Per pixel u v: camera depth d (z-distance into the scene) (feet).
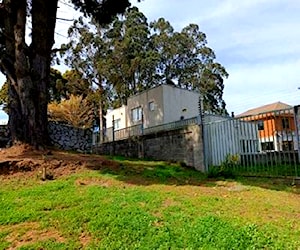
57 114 117.08
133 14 132.98
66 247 16.16
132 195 23.71
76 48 122.83
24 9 38.73
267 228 16.61
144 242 15.83
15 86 39.63
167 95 90.58
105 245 15.93
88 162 34.83
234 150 38.04
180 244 15.34
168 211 19.92
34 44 41.83
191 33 147.74
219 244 14.96
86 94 129.08
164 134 46.55
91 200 22.95
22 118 38.83
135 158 48.49
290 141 32.01
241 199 22.61
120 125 106.83
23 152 36.58
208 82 141.49
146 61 127.44
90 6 46.75
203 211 19.74
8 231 18.38
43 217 20.12
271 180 29.86
